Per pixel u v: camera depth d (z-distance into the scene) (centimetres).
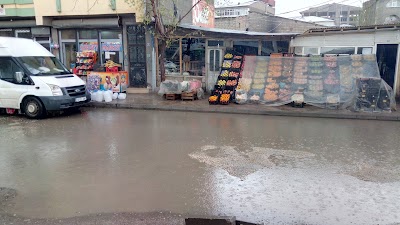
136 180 589
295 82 1342
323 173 630
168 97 1441
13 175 614
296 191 548
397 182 589
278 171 638
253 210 482
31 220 451
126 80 1642
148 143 823
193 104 1340
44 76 1141
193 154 738
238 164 675
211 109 1260
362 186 570
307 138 885
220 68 1552
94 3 1580
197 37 1579
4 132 936
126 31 1652
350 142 849
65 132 936
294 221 452
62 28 1720
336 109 1256
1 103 1154
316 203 505
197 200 512
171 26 1448
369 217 464
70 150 766
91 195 528
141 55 1659
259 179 598
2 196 525
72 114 1207
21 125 1027
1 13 1697
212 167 657
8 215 465
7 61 1147
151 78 1667
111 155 729
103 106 1349
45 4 1636
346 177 611
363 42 1432
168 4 1705
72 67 1748
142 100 1430
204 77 1636
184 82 1434
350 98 1250
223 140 855
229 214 469
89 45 1725
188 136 893
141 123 1055
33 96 1120
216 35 1559
